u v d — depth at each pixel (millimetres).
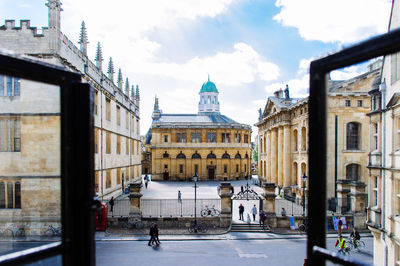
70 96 3291
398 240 14164
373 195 17578
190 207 35406
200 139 77938
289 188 44750
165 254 22188
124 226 29234
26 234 18578
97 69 36719
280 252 22844
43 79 3156
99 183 36562
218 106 107250
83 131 3281
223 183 30078
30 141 18500
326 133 3320
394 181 14633
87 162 3285
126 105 52438
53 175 18859
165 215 30953
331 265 4148
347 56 2979
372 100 17797
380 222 16453
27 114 18266
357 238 22344
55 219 18906
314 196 3305
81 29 33312
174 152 77188
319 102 3297
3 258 2768
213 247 24000
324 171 3301
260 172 65312
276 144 52688
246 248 23812
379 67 34406
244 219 31328
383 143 15695
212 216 29844
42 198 18844
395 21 14516
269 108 56750
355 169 35219
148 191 53125
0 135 18547
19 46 25844
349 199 29922
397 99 14195
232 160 78312
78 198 3254
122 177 49375
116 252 22562
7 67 2934
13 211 18891
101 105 37844
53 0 25719
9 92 18328
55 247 3154
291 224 29109
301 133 41469
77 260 3234
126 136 52750
